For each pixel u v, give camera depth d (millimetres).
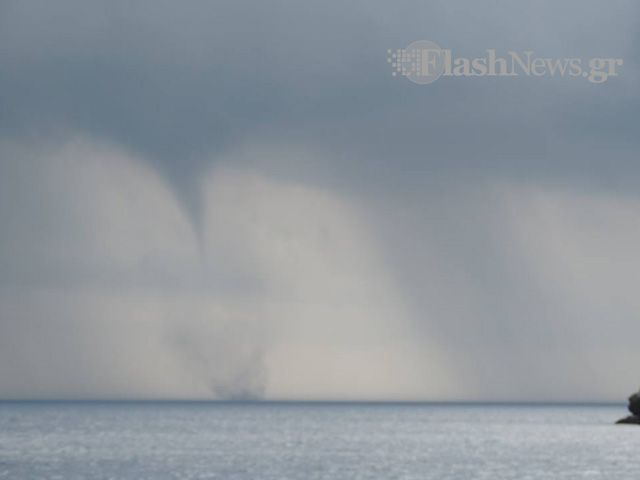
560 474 183750
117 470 189000
